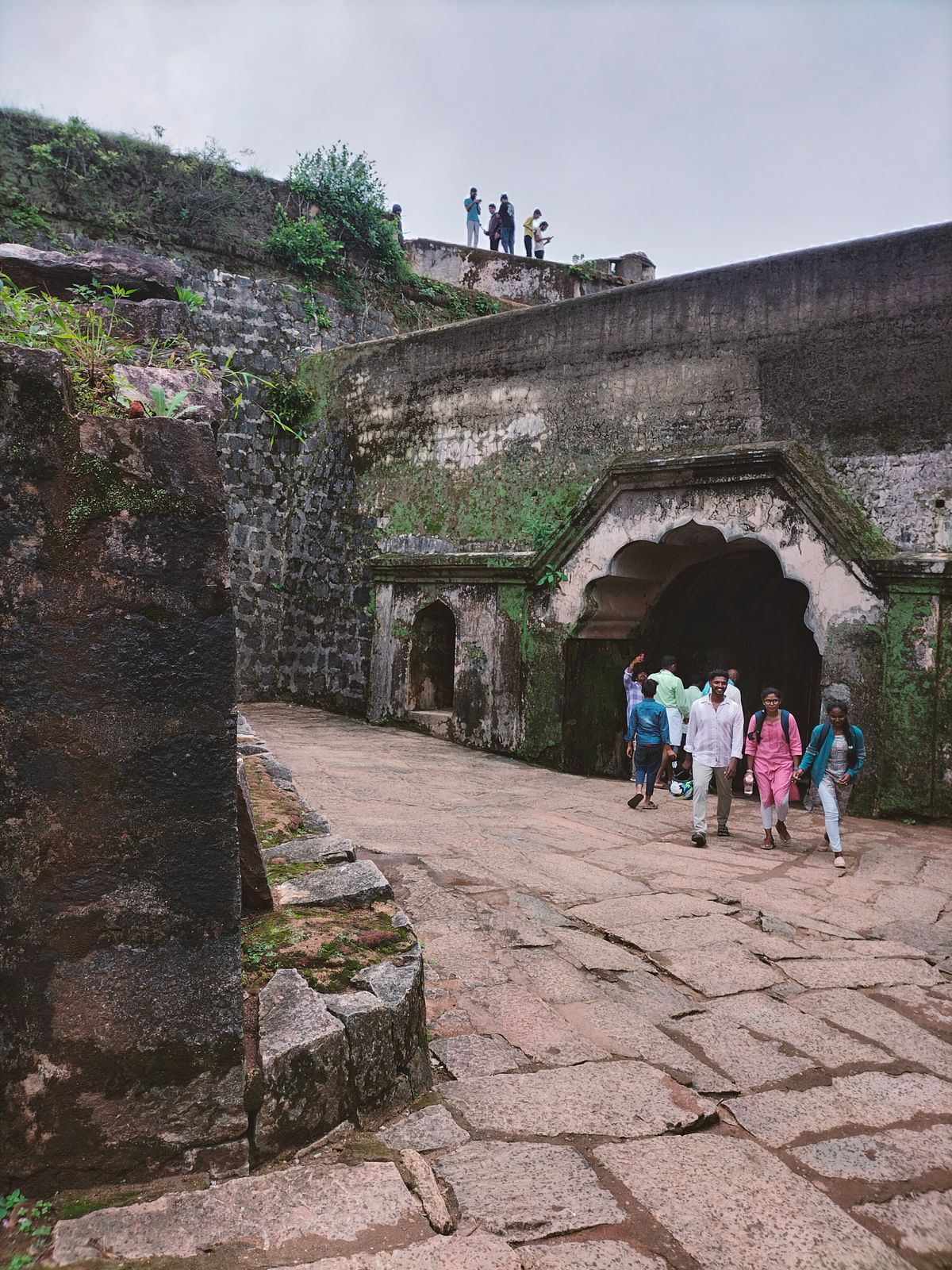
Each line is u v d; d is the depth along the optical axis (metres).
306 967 3.14
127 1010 2.29
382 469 14.47
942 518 8.99
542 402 12.37
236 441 15.48
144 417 2.60
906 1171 2.85
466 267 20.45
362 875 4.05
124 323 4.59
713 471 10.23
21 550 2.22
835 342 9.77
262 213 16.75
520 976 4.33
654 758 9.06
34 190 14.73
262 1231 2.15
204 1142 2.36
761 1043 3.75
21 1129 2.20
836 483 9.67
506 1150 2.76
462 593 12.87
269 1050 2.55
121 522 2.31
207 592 2.41
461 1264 2.10
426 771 10.39
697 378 10.85
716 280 10.70
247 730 7.10
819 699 12.62
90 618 2.28
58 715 2.25
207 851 2.38
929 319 9.16
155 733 2.34
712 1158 2.82
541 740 11.75
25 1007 2.21
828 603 9.41
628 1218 2.47
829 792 7.07
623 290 11.54
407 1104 2.99
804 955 4.84
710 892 5.93
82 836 2.26
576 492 11.91
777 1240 2.43
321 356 15.66
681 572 11.86
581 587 11.48
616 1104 3.11
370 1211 2.26
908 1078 3.50
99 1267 1.99
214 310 15.36
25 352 2.22
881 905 5.94
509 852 6.64
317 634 15.32
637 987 4.27
